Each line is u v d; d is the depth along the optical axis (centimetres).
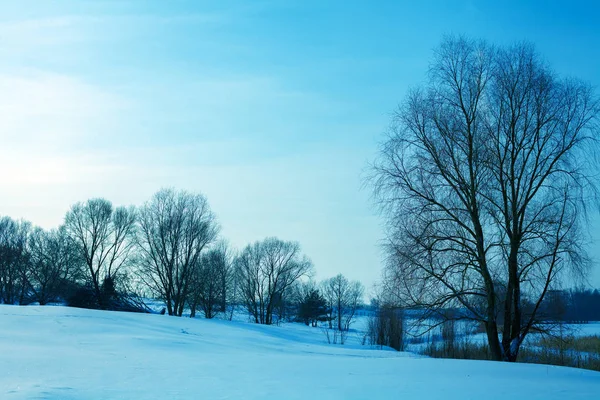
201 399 865
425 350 2661
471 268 2138
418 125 2189
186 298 5809
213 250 6606
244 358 1598
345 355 2245
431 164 2173
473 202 2117
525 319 2158
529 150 2078
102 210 6028
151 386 970
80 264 5934
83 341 1806
